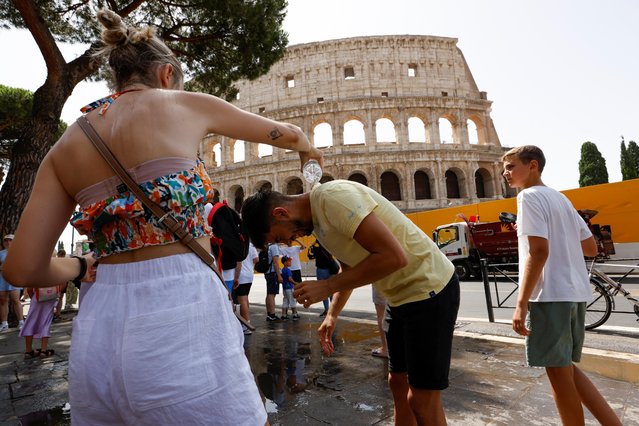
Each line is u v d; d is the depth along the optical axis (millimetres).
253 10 13391
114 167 1277
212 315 1294
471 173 43844
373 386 4461
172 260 1292
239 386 1281
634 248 15609
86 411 1237
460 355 5457
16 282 1302
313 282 1997
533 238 2703
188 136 1405
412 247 2307
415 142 44812
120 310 1233
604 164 52969
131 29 1617
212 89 16406
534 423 3336
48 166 1400
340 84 45750
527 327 2836
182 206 1312
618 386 4062
